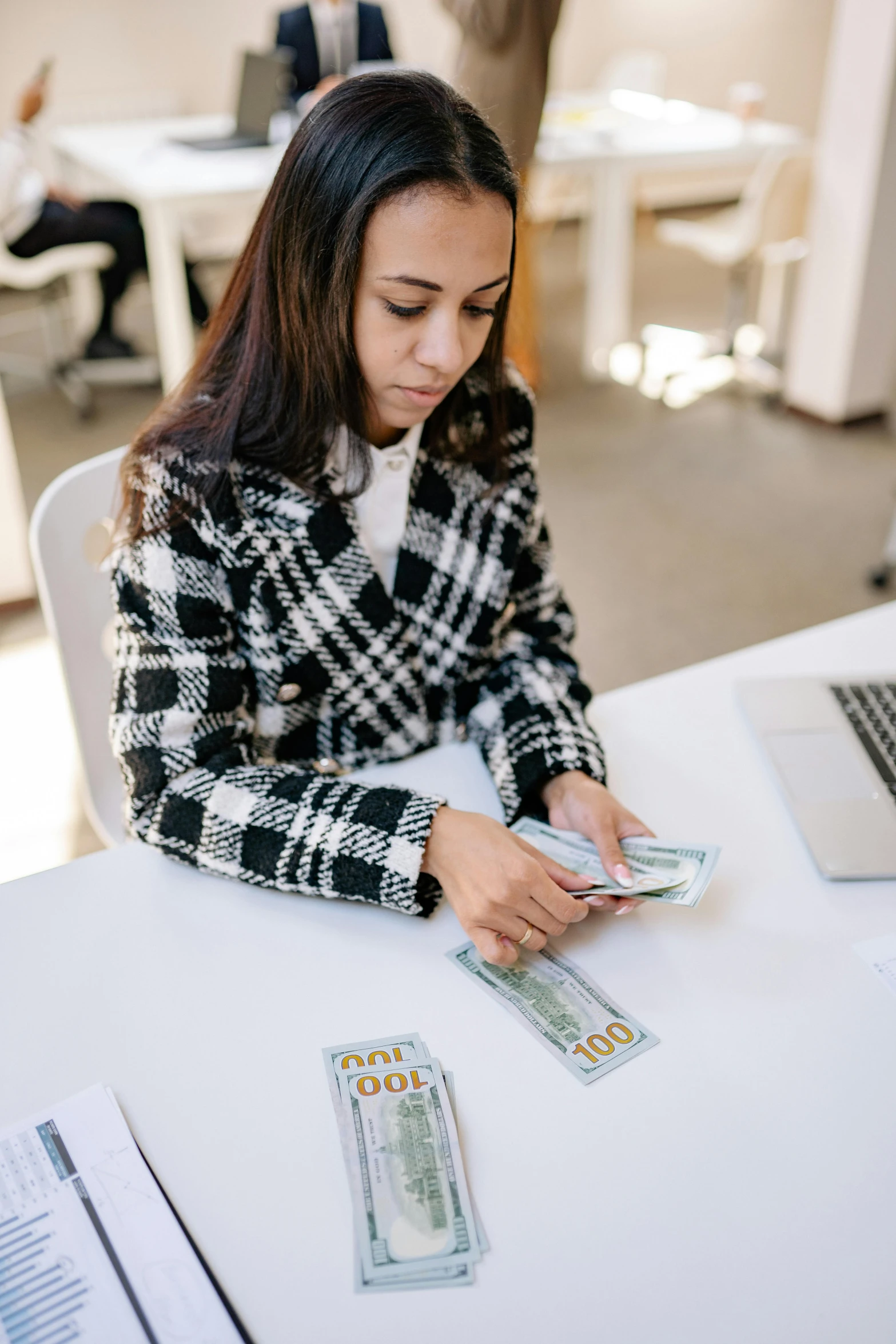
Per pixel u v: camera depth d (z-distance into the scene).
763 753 1.05
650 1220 0.64
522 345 2.46
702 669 1.19
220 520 0.94
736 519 3.31
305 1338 0.58
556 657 1.15
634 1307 0.60
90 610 1.18
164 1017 0.78
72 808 2.14
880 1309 0.60
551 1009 0.78
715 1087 0.72
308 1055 0.75
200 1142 0.69
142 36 5.07
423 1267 0.62
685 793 1.00
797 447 3.80
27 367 4.24
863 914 0.87
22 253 3.75
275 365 0.91
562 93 6.11
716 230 4.11
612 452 3.76
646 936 0.85
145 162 3.73
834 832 0.94
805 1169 0.67
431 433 1.03
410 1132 0.69
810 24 6.51
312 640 1.00
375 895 0.84
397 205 0.80
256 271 0.89
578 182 6.07
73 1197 0.65
